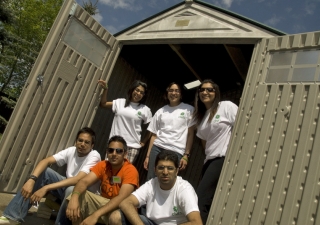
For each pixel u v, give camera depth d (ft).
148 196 8.84
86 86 12.13
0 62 51.37
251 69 10.39
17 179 10.52
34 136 10.76
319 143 8.00
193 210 7.93
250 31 10.76
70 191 9.39
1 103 51.70
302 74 9.11
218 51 15.24
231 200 9.05
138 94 12.78
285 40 9.80
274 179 8.49
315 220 7.48
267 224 8.18
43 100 10.76
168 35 12.35
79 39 11.68
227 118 10.62
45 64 10.62
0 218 8.84
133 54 16.34
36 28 53.06
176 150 11.39
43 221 10.11
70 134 11.78
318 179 7.76
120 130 12.57
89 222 8.14
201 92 10.96
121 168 9.77
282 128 8.87
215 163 10.43
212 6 11.76
